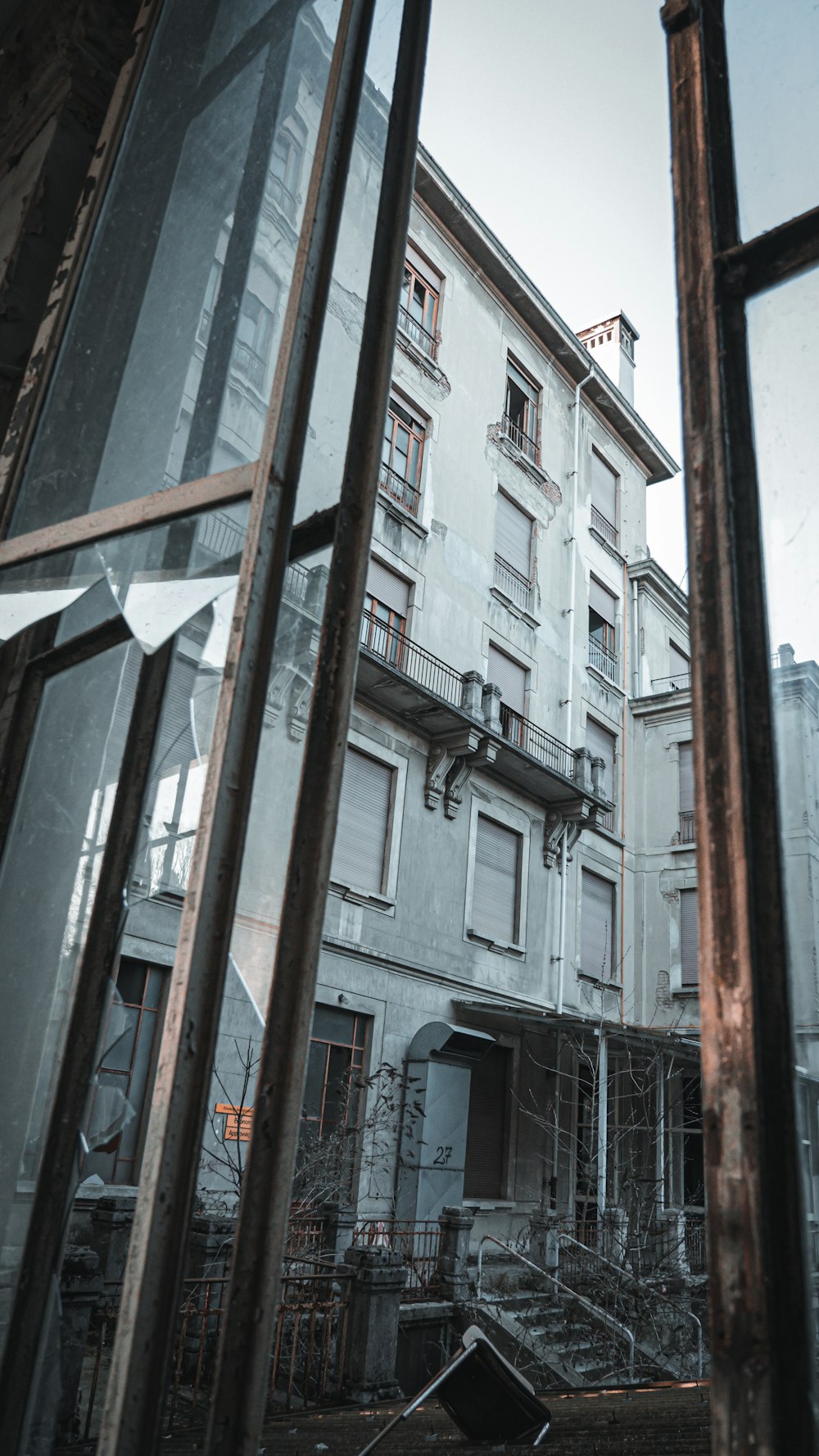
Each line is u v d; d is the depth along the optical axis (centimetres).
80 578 242
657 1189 1329
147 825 221
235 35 319
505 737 1722
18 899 238
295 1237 872
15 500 261
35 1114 208
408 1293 859
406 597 1638
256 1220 137
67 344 282
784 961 106
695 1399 550
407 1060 1371
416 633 1616
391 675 1398
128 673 255
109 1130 214
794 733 119
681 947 1984
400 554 1620
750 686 121
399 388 1698
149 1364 126
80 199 306
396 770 1500
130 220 299
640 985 1995
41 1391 188
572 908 1861
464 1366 432
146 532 212
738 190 154
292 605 192
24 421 272
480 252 1944
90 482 270
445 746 1546
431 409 1759
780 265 141
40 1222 192
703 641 125
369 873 1430
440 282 1869
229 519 195
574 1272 1221
